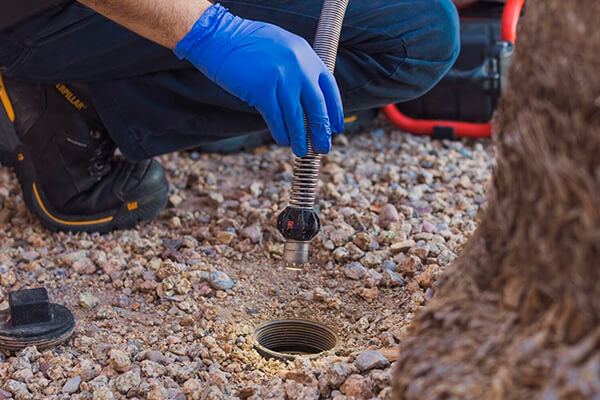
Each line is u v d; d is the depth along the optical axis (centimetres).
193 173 277
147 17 169
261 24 176
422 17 214
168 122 221
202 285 207
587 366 82
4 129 233
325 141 168
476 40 312
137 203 239
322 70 171
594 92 84
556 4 90
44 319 179
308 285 211
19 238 237
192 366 165
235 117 222
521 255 93
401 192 264
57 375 164
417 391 96
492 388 88
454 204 263
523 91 94
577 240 85
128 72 215
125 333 185
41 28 208
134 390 157
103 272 216
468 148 324
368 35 212
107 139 235
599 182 84
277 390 149
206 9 175
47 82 222
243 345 179
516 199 94
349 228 231
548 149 88
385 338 173
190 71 213
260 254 228
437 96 326
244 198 263
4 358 175
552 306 89
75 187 232
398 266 212
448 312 100
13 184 273
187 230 239
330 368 152
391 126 349
